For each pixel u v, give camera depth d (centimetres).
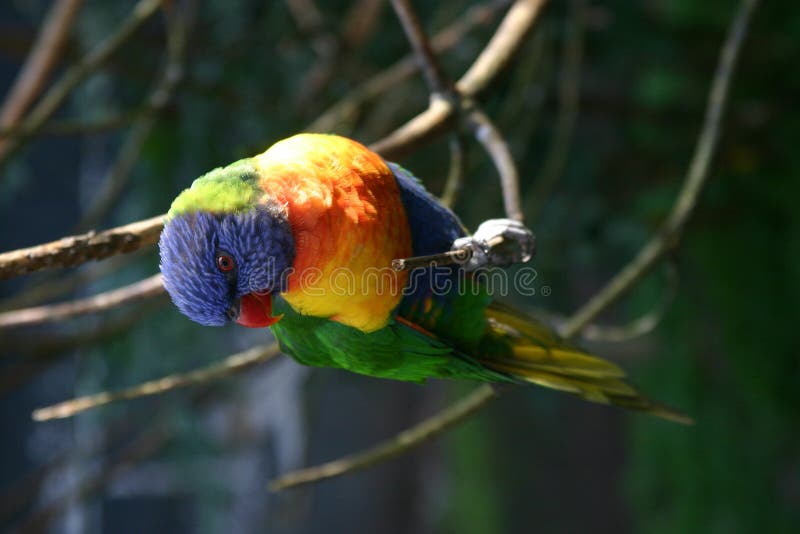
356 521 2022
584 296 1211
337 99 891
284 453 1409
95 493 921
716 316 929
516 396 1302
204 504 1132
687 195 510
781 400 915
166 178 851
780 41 880
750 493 911
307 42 878
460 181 452
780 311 918
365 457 450
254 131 841
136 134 781
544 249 891
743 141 909
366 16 820
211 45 871
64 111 1262
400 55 895
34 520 918
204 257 316
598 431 1560
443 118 438
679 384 939
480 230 316
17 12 1173
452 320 357
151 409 920
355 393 1977
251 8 889
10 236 1356
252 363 443
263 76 891
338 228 319
